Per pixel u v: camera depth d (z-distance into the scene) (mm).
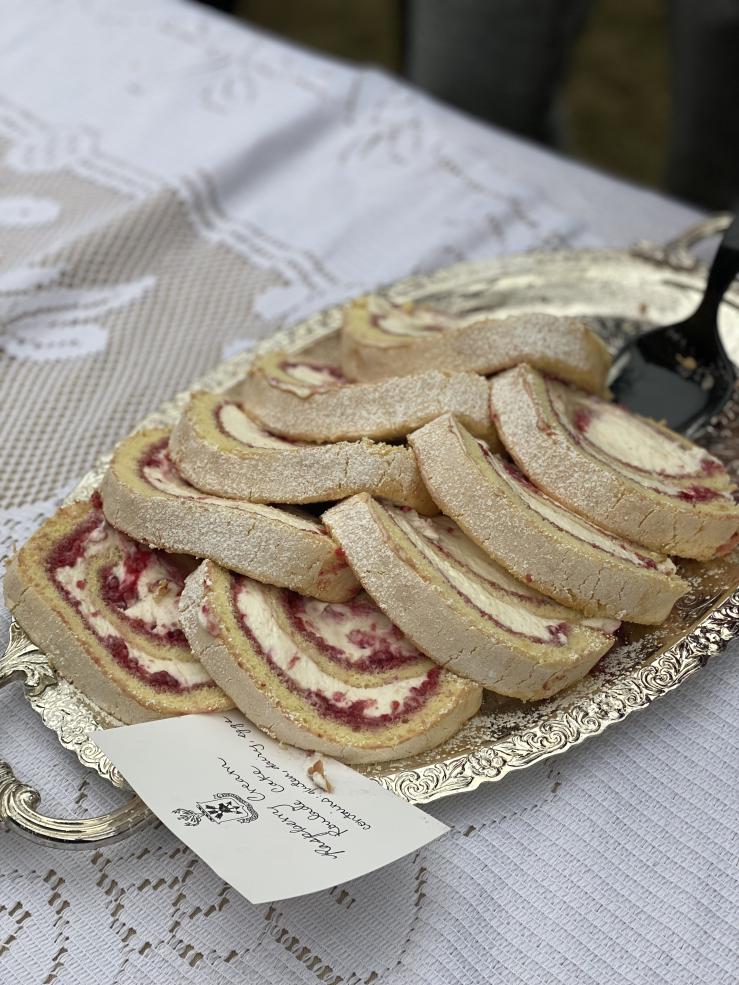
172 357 694
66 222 761
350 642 523
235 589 520
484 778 489
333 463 537
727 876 490
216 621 501
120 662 512
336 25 1655
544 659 505
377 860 461
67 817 500
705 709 533
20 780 507
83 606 527
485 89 1093
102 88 855
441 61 1089
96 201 774
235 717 506
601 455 570
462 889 487
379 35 1634
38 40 888
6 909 482
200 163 793
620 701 509
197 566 544
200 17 915
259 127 820
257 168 806
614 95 1528
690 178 1081
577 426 584
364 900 484
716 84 983
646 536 547
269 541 515
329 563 518
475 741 504
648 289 682
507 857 494
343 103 851
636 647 532
